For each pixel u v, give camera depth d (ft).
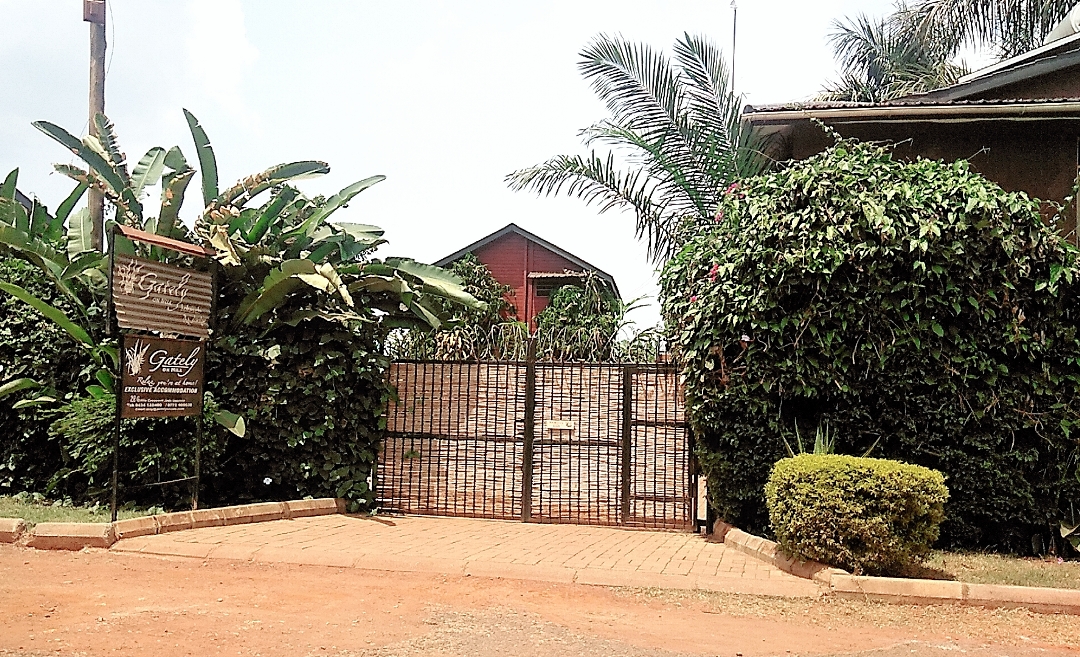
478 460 38.52
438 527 35.06
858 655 19.51
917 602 24.40
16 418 37.99
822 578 25.98
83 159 39.40
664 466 36.83
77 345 37.99
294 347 37.22
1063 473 31.40
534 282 88.22
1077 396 31.30
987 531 32.27
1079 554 31.37
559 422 37.86
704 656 18.79
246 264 37.91
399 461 39.06
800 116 43.29
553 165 47.47
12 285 34.06
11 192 42.78
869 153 34.37
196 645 18.02
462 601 22.94
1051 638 21.59
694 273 34.17
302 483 37.37
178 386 33.06
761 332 32.19
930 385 31.60
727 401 32.78
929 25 76.23
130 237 32.09
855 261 31.32
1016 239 31.14
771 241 32.01
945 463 31.86
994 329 31.42
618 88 47.42
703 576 26.30
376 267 38.86
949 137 44.88
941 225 31.04
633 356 40.68
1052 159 44.19
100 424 34.73
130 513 32.81
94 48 46.24
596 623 21.27
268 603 21.85
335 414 37.50
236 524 33.04
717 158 45.34
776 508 28.07
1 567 25.22
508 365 38.50
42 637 18.30
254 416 36.81
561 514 37.42
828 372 31.76
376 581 25.08
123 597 21.95
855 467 26.18
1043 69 47.62
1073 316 31.48
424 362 39.27
